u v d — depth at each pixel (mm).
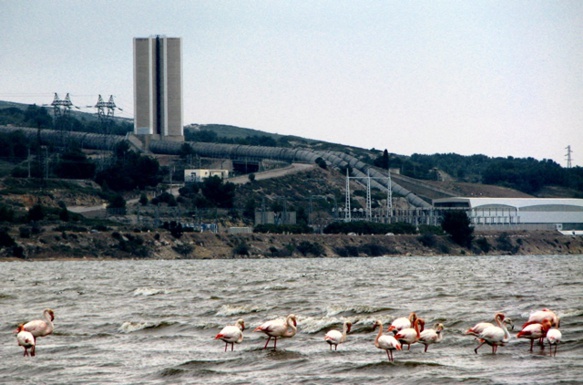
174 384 86000
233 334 102500
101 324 131125
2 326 132875
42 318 142125
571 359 91875
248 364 94438
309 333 117312
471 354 96500
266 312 142500
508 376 83875
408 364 90375
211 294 188500
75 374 92438
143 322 129125
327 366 91688
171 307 156875
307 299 169625
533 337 97000
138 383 87188
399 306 149875
